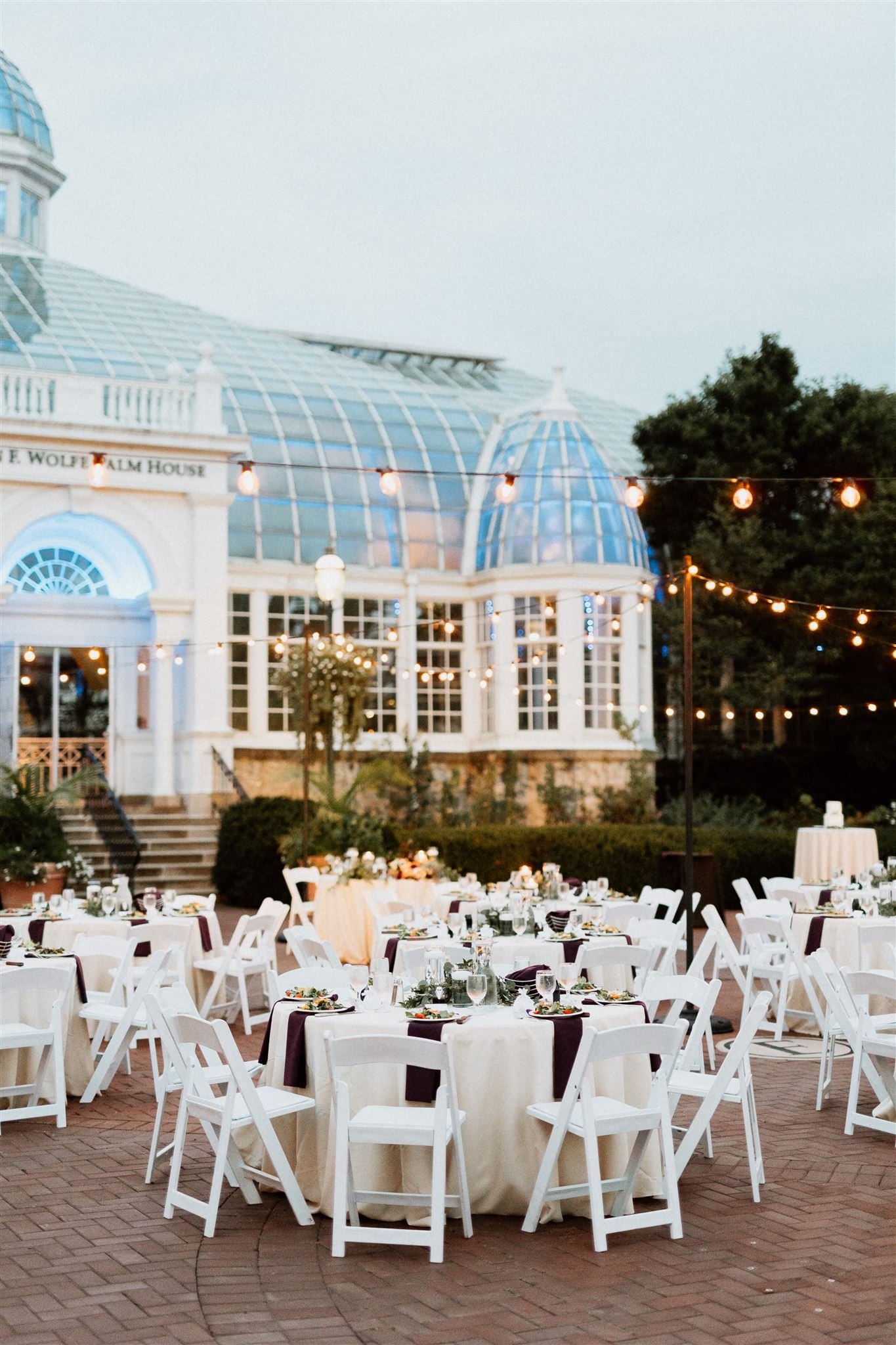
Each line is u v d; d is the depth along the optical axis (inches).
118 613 946.7
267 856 820.0
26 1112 343.0
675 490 1188.5
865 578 1067.3
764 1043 469.1
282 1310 217.6
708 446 1176.8
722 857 893.2
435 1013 281.9
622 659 1026.7
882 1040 330.3
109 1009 396.2
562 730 1008.9
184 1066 276.7
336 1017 281.3
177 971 438.0
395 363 1360.7
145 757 940.0
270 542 1035.9
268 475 1059.3
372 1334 207.0
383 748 1022.4
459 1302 221.5
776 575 1135.6
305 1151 279.1
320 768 964.0
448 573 1073.5
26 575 932.0
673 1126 343.9
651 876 868.6
